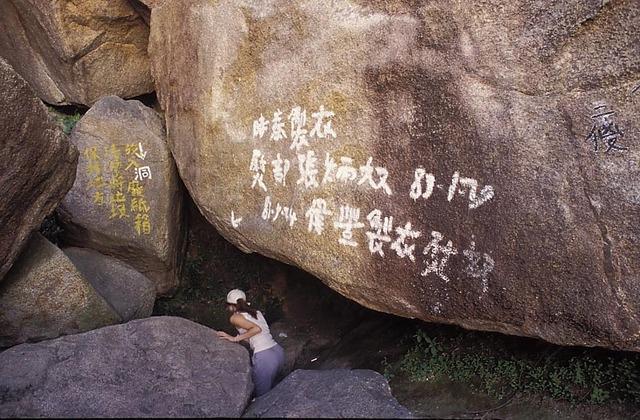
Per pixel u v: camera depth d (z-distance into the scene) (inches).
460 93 153.0
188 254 277.4
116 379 150.7
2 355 154.6
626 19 135.1
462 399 173.6
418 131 158.9
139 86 289.3
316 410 140.0
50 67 285.1
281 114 182.9
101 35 269.9
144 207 237.3
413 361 190.7
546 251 141.6
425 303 158.6
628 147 135.0
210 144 200.7
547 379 168.2
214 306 264.5
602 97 137.9
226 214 198.8
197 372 156.3
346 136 169.8
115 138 236.4
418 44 159.3
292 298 269.7
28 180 167.8
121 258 241.4
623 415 155.0
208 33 200.8
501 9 149.1
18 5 270.8
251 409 149.8
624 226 134.5
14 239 169.9
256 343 190.4
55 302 183.9
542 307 142.3
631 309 133.5
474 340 188.2
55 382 147.9
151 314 225.5
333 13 172.9
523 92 146.2
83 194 233.8
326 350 231.5
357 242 167.5
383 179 163.6
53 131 171.6
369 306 172.4
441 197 155.0
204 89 201.8
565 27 141.5
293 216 179.8
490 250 147.8
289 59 181.5
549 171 142.3
